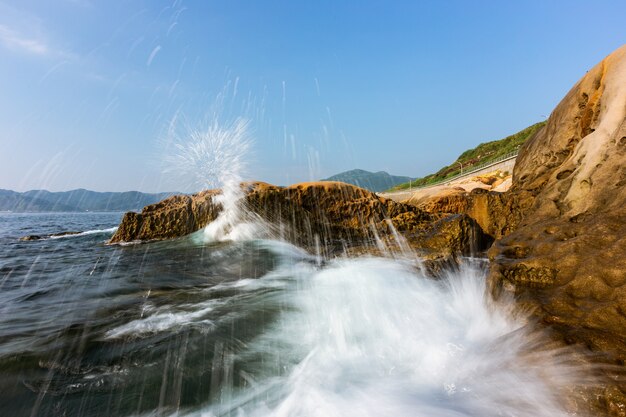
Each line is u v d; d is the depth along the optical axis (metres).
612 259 3.51
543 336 2.95
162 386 2.99
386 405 2.62
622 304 2.99
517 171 11.73
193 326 4.31
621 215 4.23
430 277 6.14
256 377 3.13
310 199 10.75
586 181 5.90
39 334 4.06
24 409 2.68
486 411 2.47
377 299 5.15
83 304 5.25
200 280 6.62
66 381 3.05
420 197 17.75
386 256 7.65
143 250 9.55
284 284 6.27
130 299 5.48
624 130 5.80
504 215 10.13
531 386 2.55
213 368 3.28
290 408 2.67
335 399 2.74
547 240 4.67
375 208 10.96
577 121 9.02
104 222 30.92
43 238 15.55
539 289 3.88
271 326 4.30
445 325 4.19
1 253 11.01
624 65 7.49
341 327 4.24
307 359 3.46
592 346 2.67
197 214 11.04
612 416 2.18
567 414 2.31
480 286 5.47
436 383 2.92
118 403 2.75
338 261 7.59
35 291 6.13
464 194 13.48
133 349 3.66
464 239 8.26
